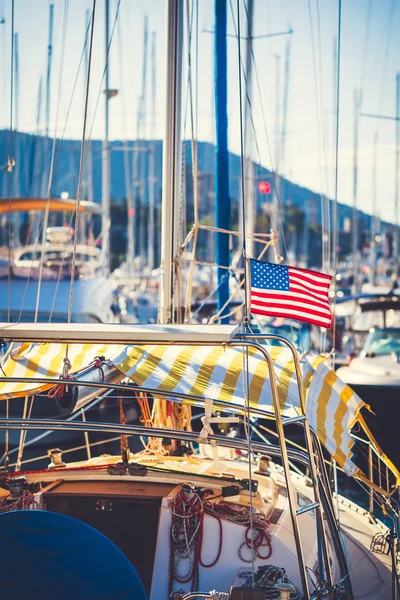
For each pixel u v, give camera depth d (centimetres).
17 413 944
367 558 545
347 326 1956
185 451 610
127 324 359
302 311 518
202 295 2456
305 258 4953
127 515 496
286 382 485
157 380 456
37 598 330
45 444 959
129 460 532
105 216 2508
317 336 1858
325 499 453
